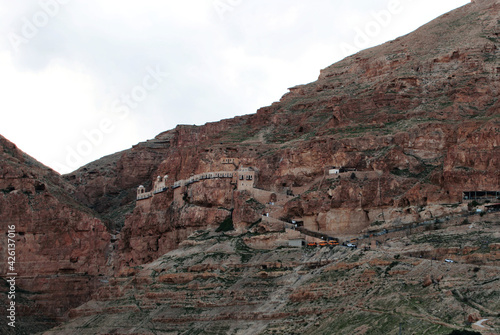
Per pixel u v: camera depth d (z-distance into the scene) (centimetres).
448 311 17550
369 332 17875
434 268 19350
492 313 17025
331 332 18738
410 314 17888
